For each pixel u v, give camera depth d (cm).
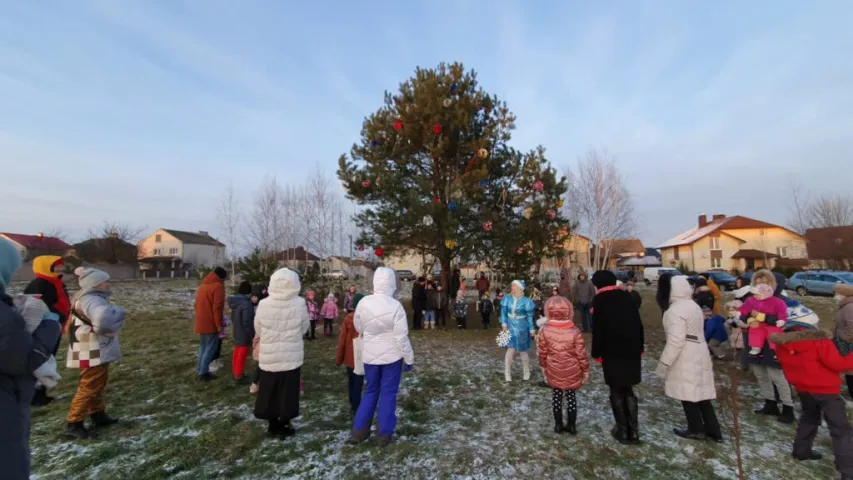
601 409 503
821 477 339
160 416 464
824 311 1543
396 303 402
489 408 505
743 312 498
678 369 407
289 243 3262
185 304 1784
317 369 702
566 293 1218
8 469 186
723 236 4578
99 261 4466
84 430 406
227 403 509
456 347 916
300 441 398
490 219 1204
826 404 340
